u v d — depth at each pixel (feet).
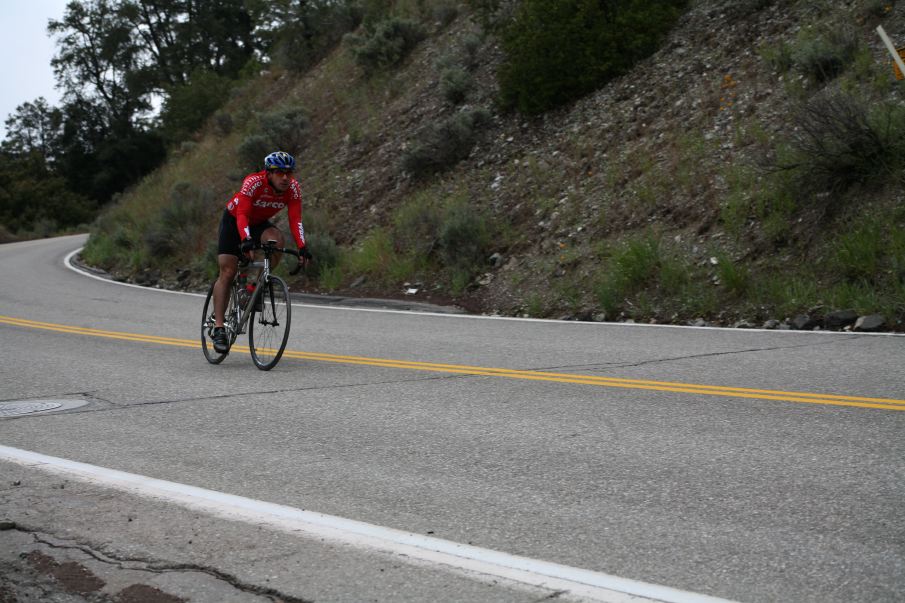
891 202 34.27
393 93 76.07
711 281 36.50
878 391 20.16
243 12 220.64
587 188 48.14
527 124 57.82
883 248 32.99
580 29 56.75
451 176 57.31
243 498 13.76
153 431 18.84
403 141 66.28
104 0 220.23
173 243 70.08
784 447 15.84
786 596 9.73
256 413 20.43
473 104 63.62
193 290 58.75
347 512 13.06
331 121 80.64
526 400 20.94
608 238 43.04
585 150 51.19
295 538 11.87
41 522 12.75
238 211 26.12
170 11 220.43
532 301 40.42
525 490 13.94
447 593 10.00
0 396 23.59
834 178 36.63
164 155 243.19
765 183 39.32
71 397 23.20
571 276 41.63
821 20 48.14
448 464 15.60
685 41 54.90
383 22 81.92
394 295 47.73
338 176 68.28
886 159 35.27
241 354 30.81
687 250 38.93
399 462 15.83
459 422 18.86
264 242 26.50
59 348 32.83
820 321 31.27
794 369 23.45
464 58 69.97
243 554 11.32
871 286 32.17
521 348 29.71
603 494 13.60
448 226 47.70
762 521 12.13
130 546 11.69
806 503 12.78
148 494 13.99
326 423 19.16
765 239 37.09
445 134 58.90
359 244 56.34
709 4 56.90
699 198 41.70
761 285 34.88
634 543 11.49
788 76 45.68
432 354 29.07
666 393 21.11
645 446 16.34
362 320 39.99
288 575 10.62
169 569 10.91
